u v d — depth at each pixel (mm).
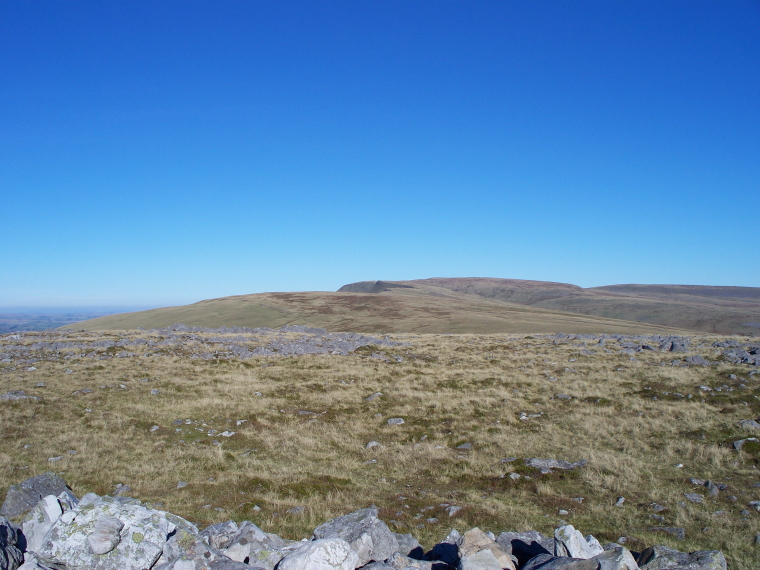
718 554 7051
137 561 6914
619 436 18875
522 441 18859
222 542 8305
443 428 20812
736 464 15594
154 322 114938
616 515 12305
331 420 22078
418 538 10695
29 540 7469
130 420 20375
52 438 17875
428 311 126250
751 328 194625
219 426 20625
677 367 29156
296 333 51406
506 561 7355
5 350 34469
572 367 30625
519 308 149125
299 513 12070
